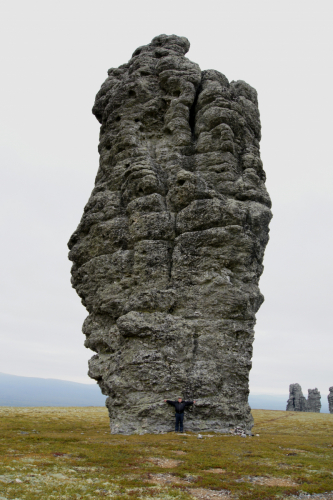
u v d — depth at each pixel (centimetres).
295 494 1388
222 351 3066
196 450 2059
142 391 2881
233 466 1731
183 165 3744
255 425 5028
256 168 3838
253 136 4097
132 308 3169
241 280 3297
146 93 4022
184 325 3078
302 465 1781
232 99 4050
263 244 3644
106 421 4300
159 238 3388
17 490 1255
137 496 1283
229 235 3278
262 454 1986
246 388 3044
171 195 3541
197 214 3372
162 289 3234
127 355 3011
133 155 3791
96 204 3728
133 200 3541
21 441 2131
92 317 3581
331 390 11375
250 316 3225
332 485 1486
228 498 1321
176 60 4100
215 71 4194
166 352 2973
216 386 2944
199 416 2856
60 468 1562
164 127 3934
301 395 11588
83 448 1989
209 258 3272
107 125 4094
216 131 3794
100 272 3494
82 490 1310
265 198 3681
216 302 3169
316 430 4372
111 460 1748
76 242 3866
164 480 1488
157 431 2745
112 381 2953
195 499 1291
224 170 3672
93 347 3541
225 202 3434
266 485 1479
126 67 4534
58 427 3083
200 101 3975
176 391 2891
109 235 3544
